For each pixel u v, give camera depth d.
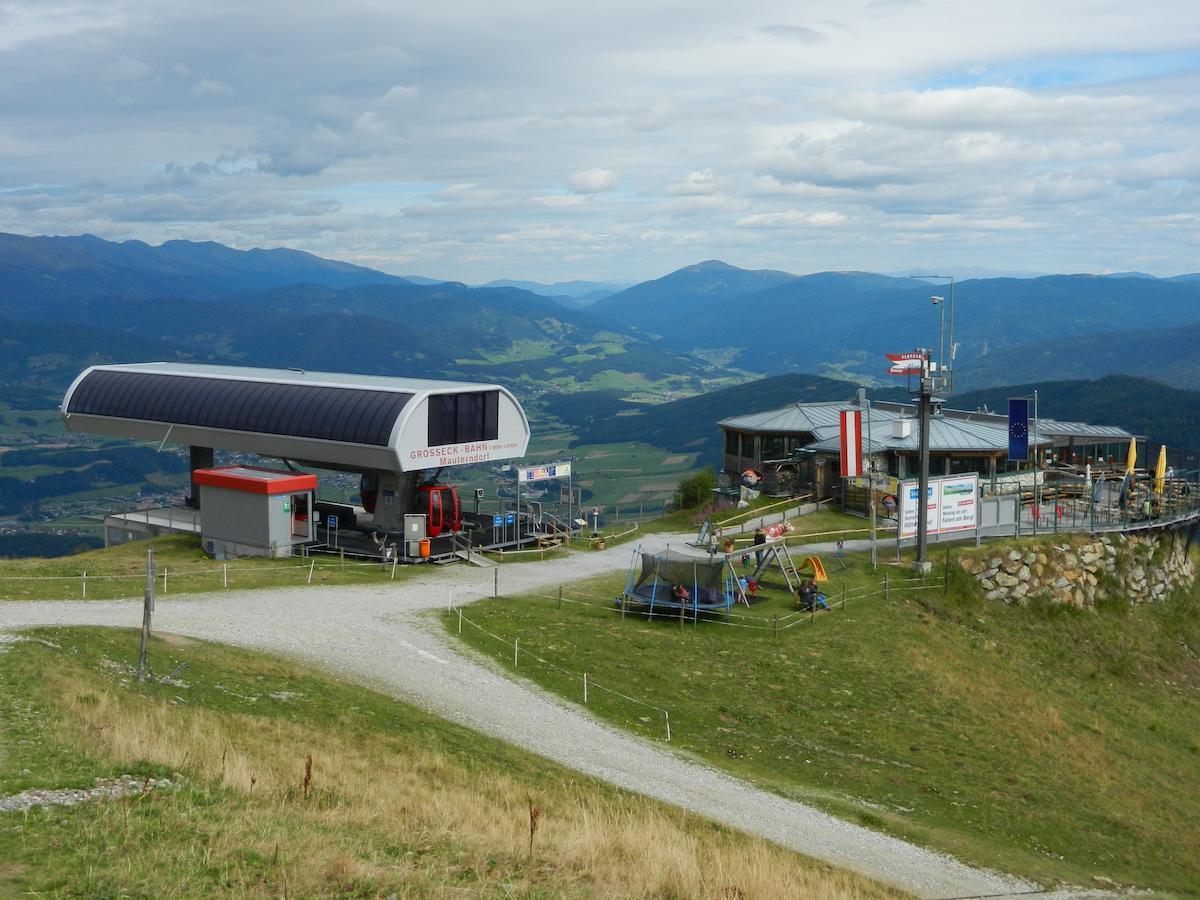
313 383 64.12
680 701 36.66
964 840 28.83
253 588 46.19
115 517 69.88
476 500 68.62
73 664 28.86
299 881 16.22
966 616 50.56
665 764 30.66
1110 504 62.16
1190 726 46.53
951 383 52.28
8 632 32.75
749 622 45.41
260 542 56.09
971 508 55.41
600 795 26.11
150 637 34.72
